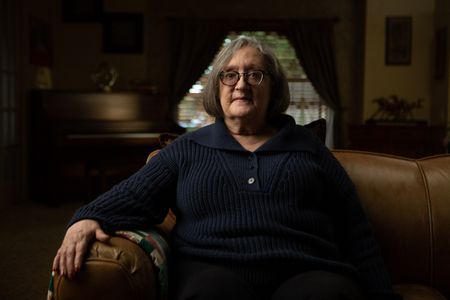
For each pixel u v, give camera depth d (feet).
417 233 5.18
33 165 17.11
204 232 4.57
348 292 3.97
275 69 5.24
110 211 4.33
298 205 4.62
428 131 17.28
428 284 5.14
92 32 19.60
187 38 20.44
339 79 20.85
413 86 19.16
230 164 4.75
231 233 4.47
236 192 4.59
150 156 5.67
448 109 17.08
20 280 9.09
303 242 4.50
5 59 15.83
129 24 19.86
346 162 5.60
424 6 18.97
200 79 20.77
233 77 5.08
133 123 17.38
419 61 19.10
